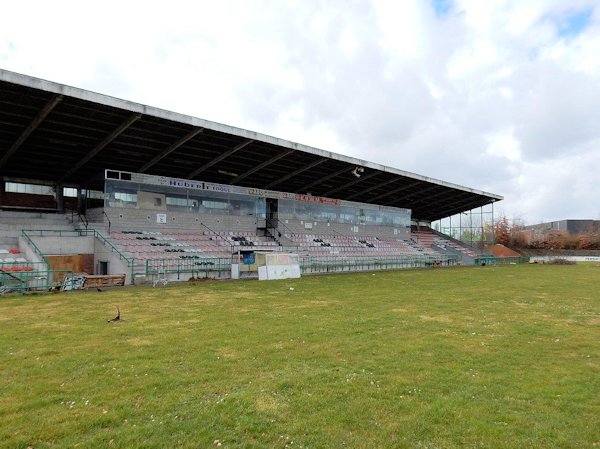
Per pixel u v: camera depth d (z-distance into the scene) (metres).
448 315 13.42
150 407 5.64
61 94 19.95
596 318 13.20
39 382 6.62
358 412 5.54
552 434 4.96
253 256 32.84
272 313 13.46
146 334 10.16
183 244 31.86
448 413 5.54
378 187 48.53
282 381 6.68
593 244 81.94
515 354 8.66
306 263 36.34
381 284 24.47
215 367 7.48
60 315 12.84
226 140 29.28
